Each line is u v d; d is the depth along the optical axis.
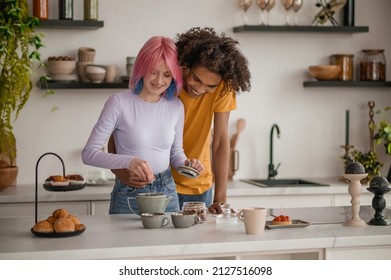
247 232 2.88
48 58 5.07
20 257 2.52
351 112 5.78
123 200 3.40
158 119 3.36
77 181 3.46
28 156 5.26
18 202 4.66
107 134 3.31
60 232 2.78
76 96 5.31
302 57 5.65
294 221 3.12
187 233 2.89
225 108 3.72
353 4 5.57
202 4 5.44
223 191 3.78
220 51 3.31
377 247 2.88
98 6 5.25
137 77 3.28
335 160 5.77
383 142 5.79
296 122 5.68
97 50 5.30
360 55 5.73
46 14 5.02
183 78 3.57
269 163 5.64
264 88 5.61
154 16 5.37
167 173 3.44
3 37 4.70
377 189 3.12
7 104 4.84
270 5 5.34
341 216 3.33
